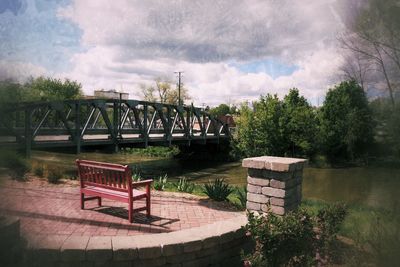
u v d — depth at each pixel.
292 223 2.94
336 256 2.66
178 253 3.12
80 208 4.78
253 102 22.34
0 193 1.73
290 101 17.56
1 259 1.70
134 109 16.45
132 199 4.25
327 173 9.21
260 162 4.12
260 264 2.88
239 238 3.55
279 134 17.05
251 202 4.23
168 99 37.47
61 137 13.15
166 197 5.91
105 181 4.63
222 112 32.75
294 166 4.03
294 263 2.88
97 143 13.56
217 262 3.37
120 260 2.93
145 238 3.20
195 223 4.33
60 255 2.71
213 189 5.91
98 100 13.73
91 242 2.99
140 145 17.14
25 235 1.87
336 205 2.97
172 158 26.12
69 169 10.08
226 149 25.27
